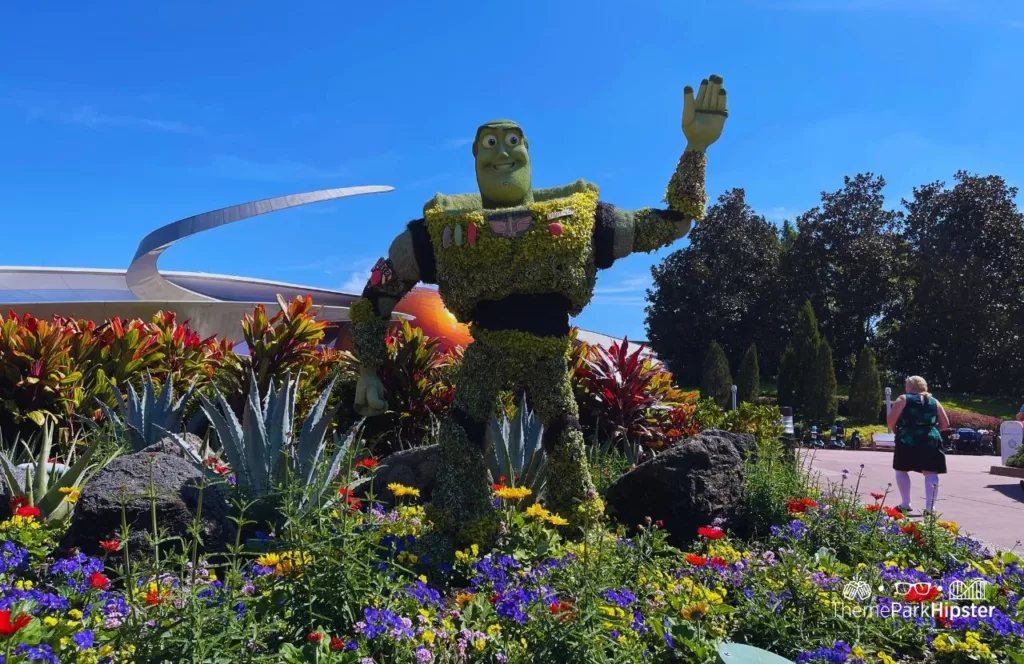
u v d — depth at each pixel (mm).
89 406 7953
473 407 4965
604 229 5191
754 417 9812
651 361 10648
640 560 3939
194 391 8383
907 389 8078
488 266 4914
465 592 3795
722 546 4762
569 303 5152
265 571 3455
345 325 22844
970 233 44125
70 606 3158
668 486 5473
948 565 5078
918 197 47594
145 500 4234
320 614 2920
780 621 3447
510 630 3076
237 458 5066
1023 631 3547
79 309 19406
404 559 4062
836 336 46906
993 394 42750
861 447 29094
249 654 2635
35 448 7676
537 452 5719
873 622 3645
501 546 4559
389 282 5219
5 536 3891
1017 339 41344
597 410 8758
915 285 45625
